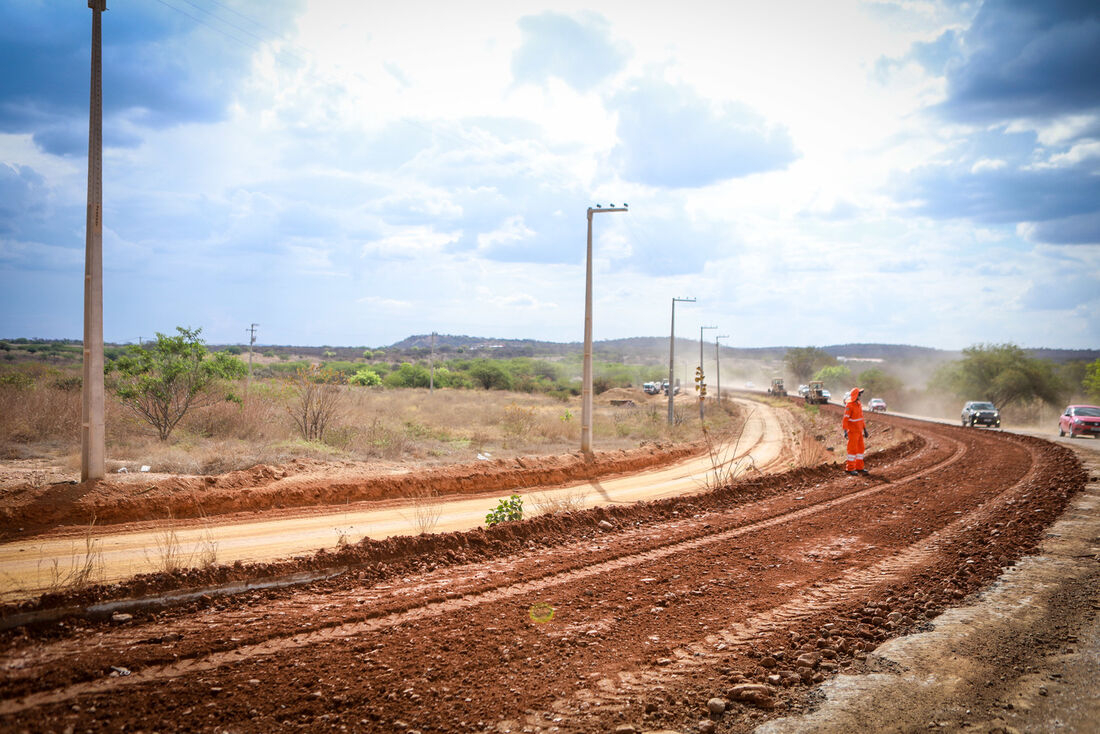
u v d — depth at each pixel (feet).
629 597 25.20
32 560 26.63
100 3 37.42
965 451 86.69
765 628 22.15
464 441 77.56
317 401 71.10
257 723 14.78
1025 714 16.26
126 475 39.34
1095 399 202.80
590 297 73.41
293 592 24.76
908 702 17.04
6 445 50.11
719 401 230.68
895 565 30.22
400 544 30.09
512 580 27.07
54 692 15.81
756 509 44.96
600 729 15.24
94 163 37.24
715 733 15.42
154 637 19.58
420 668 18.15
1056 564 30.12
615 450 76.69
